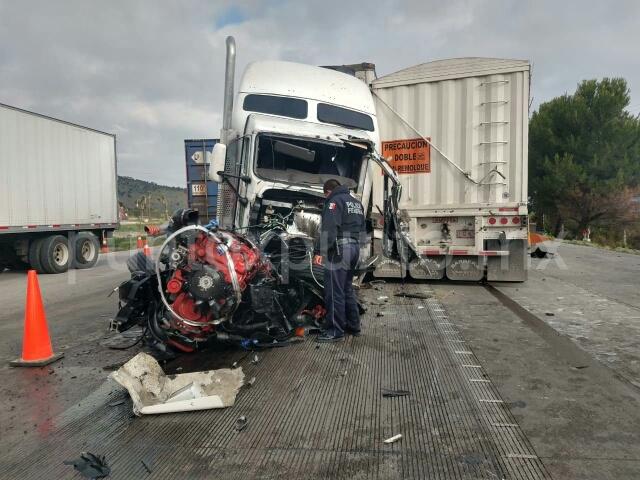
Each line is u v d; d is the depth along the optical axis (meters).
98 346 5.19
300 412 3.42
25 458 2.86
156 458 2.85
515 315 6.25
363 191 6.59
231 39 6.40
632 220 27.94
